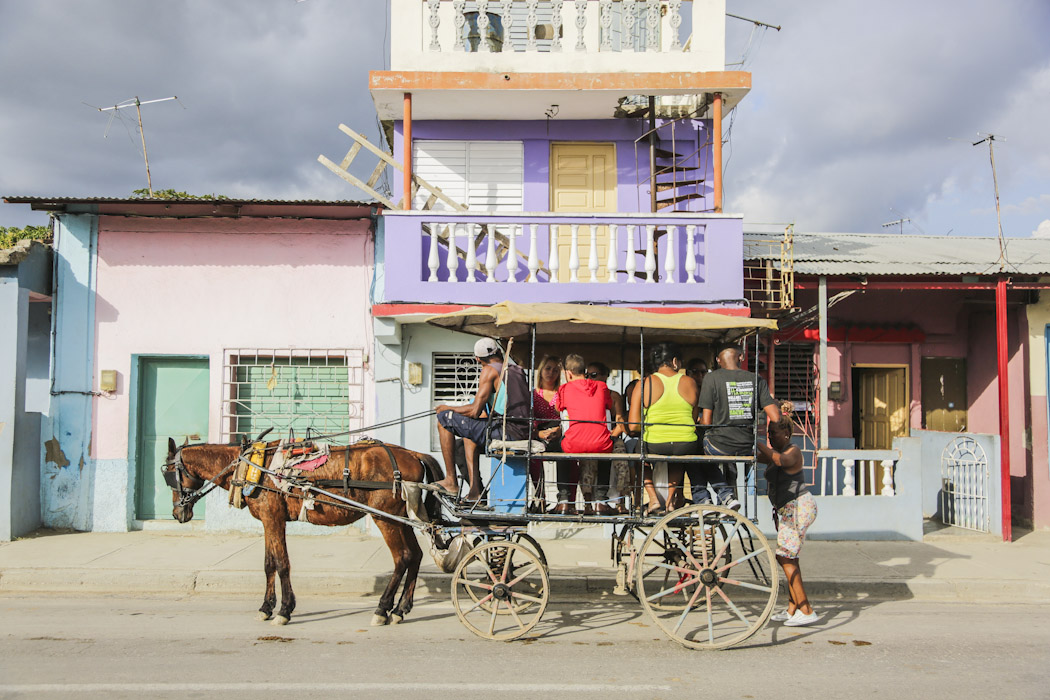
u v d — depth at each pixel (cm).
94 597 836
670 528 716
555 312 676
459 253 1150
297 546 1025
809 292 1398
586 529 1097
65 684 546
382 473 715
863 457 1115
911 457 1116
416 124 1276
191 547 1010
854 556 999
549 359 813
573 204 1274
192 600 823
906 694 540
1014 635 699
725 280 1077
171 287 1139
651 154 1214
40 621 726
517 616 667
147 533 1103
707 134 1282
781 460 703
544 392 807
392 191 1300
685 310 1070
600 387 704
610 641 670
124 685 544
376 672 578
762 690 546
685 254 1199
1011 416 1321
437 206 1267
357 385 1132
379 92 1155
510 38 1188
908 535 1113
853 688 552
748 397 687
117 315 1135
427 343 1120
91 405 1124
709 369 806
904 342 1431
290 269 1141
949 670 594
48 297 1149
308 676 567
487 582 748
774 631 709
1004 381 1155
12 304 1059
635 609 789
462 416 710
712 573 647
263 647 642
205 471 753
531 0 1178
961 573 912
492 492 699
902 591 871
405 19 1170
